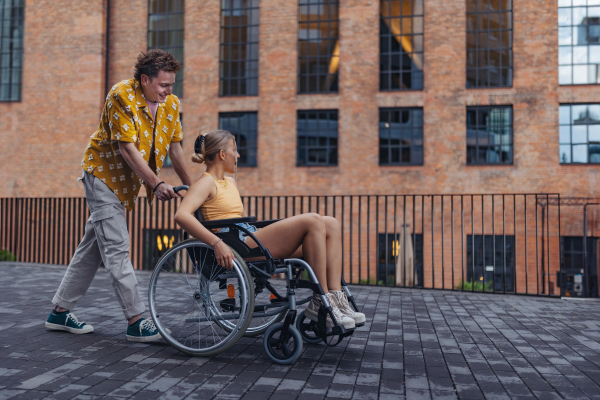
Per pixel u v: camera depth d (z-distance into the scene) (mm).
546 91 15844
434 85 16141
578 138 15805
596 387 2285
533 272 15516
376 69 16391
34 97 18188
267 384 2215
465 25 16188
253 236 2615
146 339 2947
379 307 4812
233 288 2744
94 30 17875
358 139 16328
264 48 16938
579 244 15508
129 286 2982
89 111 17797
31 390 2086
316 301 2633
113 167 3020
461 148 15922
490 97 15953
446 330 3662
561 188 15656
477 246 15703
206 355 2629
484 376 2434
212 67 17219
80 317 3766
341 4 16609
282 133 16688
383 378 2352
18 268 7852
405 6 16469
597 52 15797
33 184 18000
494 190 15766
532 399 2105
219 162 2898
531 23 15984
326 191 16344
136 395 2045
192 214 2811
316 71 16797
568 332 3650
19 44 18500
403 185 16047
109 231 2992
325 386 2205
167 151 3342
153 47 17766
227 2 17328
